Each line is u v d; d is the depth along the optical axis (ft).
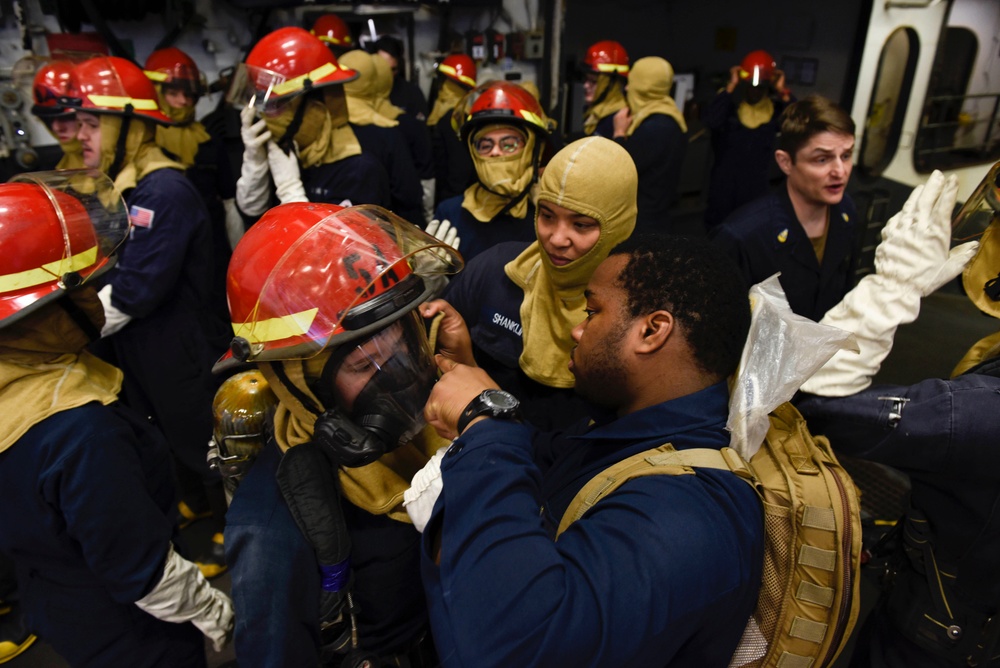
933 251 3.13
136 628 3.93
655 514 2.23
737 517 2.34
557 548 2.26
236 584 2.72
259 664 2.75
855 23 13.39
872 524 4.53
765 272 5.91
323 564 2.76
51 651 6.50
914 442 3.02
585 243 3.92
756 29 16.39
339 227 2.71
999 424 2.91
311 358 2.58
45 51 9.41
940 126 13.80
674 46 18.94
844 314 3.34
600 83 13.04
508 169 6.35
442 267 3.47
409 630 3.39
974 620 3.45
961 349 10.91
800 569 2.44
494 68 14.02
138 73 6.72
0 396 3.29
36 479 3.27
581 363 2.81
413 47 13.70
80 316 3.50
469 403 2.57
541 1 13.41
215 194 9.69
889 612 3.92
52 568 3.68
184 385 7.11
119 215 3.94
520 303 4.65
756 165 12.87
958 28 13.16
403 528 3.07
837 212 6.09
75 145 7.39
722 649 2.43
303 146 7.58
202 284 7.05
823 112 5.48
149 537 3.58
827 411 3.26
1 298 3.13
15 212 3.18
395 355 2.66
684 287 2.57
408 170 10.03
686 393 2.70
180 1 10.26
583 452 3.12
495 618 2.04
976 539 3.26
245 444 3.30
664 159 10.02
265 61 7.04
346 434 2.60
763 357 2.66
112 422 3.48
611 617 2.03
